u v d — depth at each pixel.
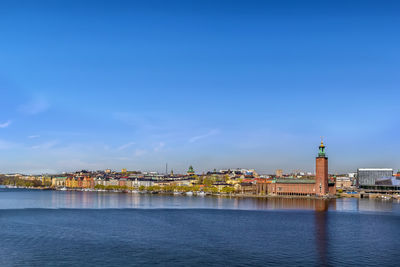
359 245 157.38
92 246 152.62
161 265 125.94
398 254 142.12
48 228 196.75
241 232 188.12
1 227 199.50
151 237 172.75
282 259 134.12
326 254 141.50
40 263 128.00
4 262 128.88
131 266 124.69
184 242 161.50
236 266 125.12
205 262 129.50
